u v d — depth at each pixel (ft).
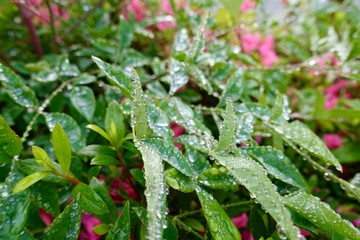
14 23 1.49
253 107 0.93
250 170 0.62
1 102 1.34
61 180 0.74
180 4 1.58
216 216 0.65
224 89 0.97
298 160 1.11
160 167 0.59
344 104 1.42
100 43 1.20
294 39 1.49
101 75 1.06
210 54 1.16
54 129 0.68
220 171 0.74
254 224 0.77
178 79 0.93
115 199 0.86
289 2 1.88
